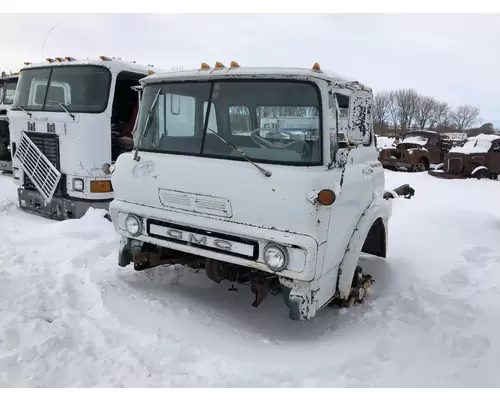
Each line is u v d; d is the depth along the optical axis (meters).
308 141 3.47
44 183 7.20
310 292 3.49
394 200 9.23
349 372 3.28
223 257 3.71
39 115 7.18
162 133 4.16
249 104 3.68
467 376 3.30
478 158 15.99
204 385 2.96
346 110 3.95
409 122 64.06
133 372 3.02
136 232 4.25
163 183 3.96
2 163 11.01
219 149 3.79
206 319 4.00
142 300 4.22
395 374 3.30
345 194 3.74
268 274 4.06
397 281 5.02
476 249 6.09
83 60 6.98
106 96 6.83
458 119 71.69
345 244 3.91
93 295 4.18
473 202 10.63
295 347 3.64
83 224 6.49
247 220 3.52
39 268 4.70
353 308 4.38
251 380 3.05
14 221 6.91
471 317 4.18
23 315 3.56
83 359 3.08
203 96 3.90
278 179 3.39
